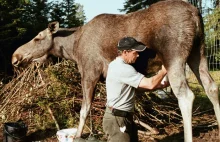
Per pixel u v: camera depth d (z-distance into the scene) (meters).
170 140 6.04
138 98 6.74
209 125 6.64
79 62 5.88
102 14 5.70
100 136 6.25
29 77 7.77
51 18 19.27
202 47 4.95
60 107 7.12
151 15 4.96
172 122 7.01
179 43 4.71
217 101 4.91
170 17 4.79
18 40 14.59
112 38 5.38
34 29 15.34
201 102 8.73
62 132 5.82
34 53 6.29
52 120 7.09
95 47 5.57
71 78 7.38
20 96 7.57
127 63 3.80
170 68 4.74
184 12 4.76
